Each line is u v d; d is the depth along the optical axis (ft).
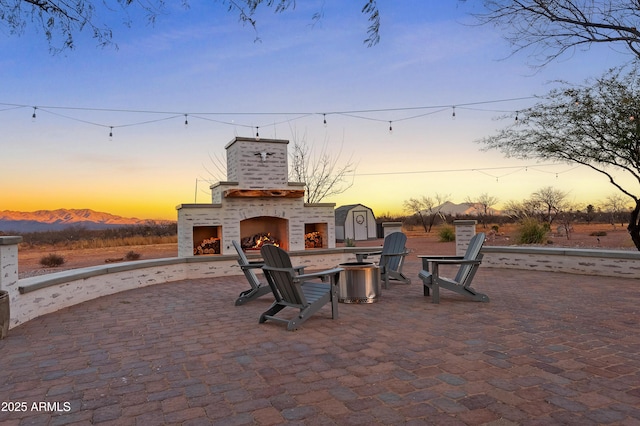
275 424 7.11
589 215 116.78
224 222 33.22
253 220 37.60
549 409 7.39
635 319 14.34
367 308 17.54
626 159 31.73
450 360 10.34
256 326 14.84
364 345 11.96
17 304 15.72
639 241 33.19
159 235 104.47
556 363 9.91
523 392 8.20
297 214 35.88
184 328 14.74
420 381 8.96
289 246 35.58
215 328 14.65
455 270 30.78
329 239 37.22
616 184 33.09
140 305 19.63
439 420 7.09
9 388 9.15
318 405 7.86
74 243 87.92
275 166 35.32
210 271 31.19
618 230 95.25
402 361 10.38
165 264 28.45
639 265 23.63
